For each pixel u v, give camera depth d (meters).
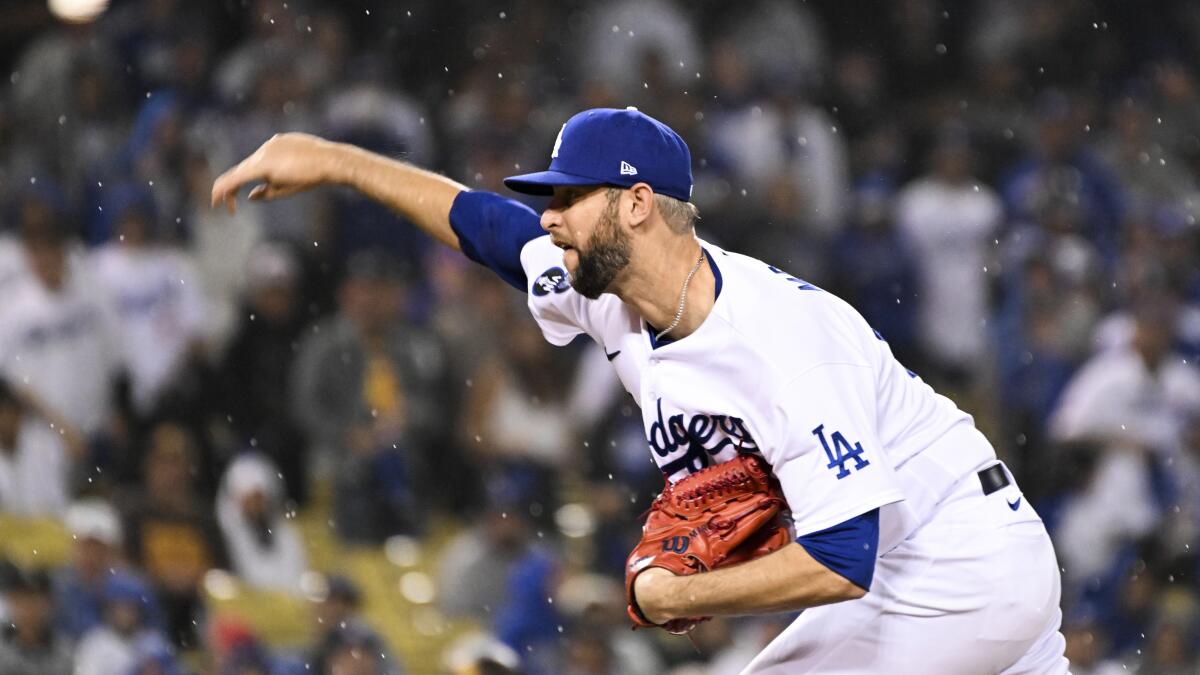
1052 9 56.66
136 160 41.25
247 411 37.16
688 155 13.49
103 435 35.81
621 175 13.05
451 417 38.75
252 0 46.09
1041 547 14.24
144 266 37.59
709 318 13.16
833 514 12.65
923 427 14.02
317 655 30.62
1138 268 45.22
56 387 35.78
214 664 30.64
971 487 14.14
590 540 36.09
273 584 34.41
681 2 52.28
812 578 12.68
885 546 13.96
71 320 36.16
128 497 33.12
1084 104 53.78
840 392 12.90
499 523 34.81
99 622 30.06
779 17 52.69
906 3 55.44
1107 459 38.81
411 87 47.69
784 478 12.95
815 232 45.00
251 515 34.41
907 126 51.47
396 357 38.25
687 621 13.78
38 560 32.69
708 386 13.24
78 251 38.09
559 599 33.19
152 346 37.44
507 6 49.31
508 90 46.00
